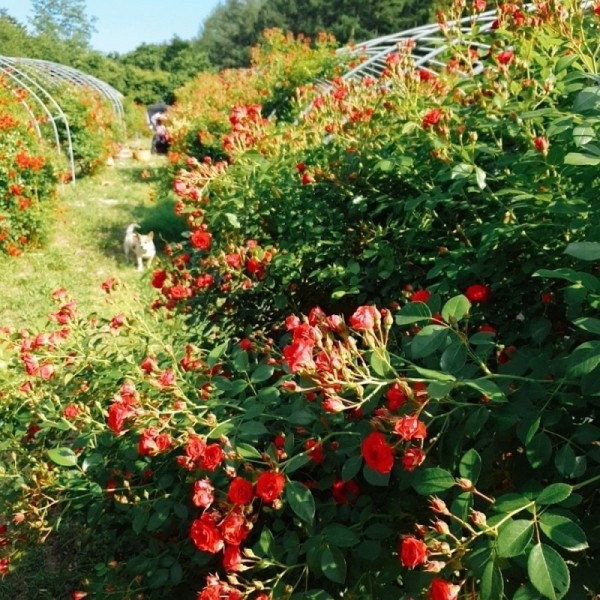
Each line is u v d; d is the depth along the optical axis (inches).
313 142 152.6
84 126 660.1
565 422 64.1
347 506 73.3
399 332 94.7
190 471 83.3
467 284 95.7
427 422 65.6
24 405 114.2
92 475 96.3
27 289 315.6
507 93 100.4
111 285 126.3
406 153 114.2
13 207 366.6
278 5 1838.1
